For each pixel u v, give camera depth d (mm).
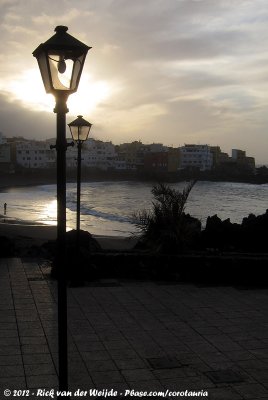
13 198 82125
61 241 4148
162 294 9680
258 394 5227
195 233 13609
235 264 11023
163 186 12977
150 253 11680
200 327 7586
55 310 8242
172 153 173500
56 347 6484
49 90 4016
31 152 157750
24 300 8852
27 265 12047
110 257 11180
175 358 6238
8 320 7637
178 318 8047
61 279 4129
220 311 8531
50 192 101875
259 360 6234
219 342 6898
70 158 162625
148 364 6012
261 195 101125
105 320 7820
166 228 12352
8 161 154125
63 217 4160
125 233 36188
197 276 11000
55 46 3811
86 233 12672
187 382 5500
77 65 3945
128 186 131250
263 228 14711
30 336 6902
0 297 9016
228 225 15102
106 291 9789
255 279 10984
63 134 4148
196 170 171500
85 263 10852
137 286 10320
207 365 6023
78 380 5477
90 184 140750
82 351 6402
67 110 4109
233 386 5418
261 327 7648
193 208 66562
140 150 190875
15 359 6035
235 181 172375
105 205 69312
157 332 7285
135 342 6812
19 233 27859
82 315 8062
